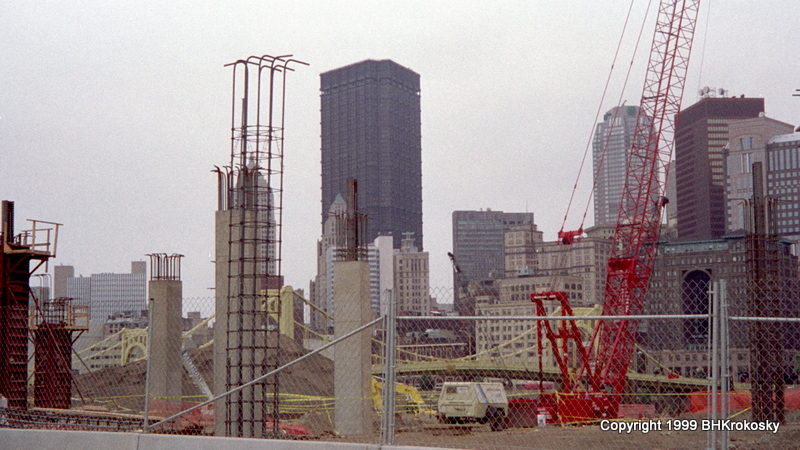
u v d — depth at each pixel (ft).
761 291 120.78
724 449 38.04
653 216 245.04
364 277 109.91
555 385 229.25
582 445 75.10
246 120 98.58
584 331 266.16
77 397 128.36
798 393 112.98
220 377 99.96
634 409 152.97
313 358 189.37
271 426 97.76
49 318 114.93
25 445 52.47
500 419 114.73
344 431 105.09
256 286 96.17
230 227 97.60
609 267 241.76
